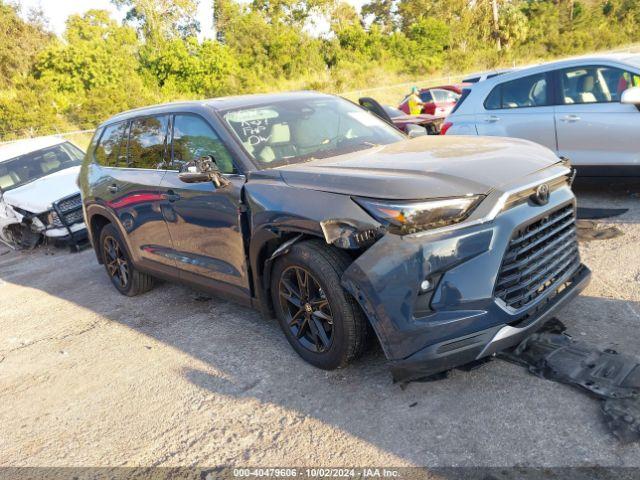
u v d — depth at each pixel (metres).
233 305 4.98
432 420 2.83
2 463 3.23
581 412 2.68
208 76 33.47
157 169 4.67
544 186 3.00
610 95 5.94
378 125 4.54
